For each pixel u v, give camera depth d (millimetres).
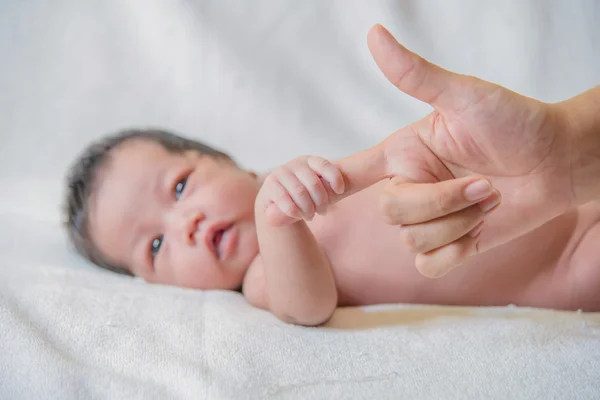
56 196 1714
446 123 777
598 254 1076
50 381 818
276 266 1004
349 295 1175
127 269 1310
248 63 1903
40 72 1965
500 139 748
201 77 1924
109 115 1946
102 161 1330
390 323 1027
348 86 1856
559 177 780
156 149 1323
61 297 1024
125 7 1958
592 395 802
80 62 1962
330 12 1886
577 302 1109
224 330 955
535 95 1733
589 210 1083
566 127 750
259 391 820
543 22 1770
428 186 740
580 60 1731
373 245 1150
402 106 1810
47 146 1923
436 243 763
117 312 999
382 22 1847
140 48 1961
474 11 1810
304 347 922
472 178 733
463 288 1125
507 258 1097
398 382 840
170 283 1258
